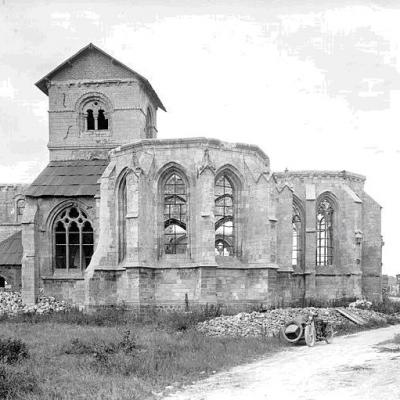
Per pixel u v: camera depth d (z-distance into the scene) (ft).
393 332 118.62
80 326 123.13
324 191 199.31
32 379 64.18
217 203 183.42
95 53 186.91
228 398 59.52
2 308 156.97
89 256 171.01
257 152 152.46
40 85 191.21
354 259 195.21
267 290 142.61
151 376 69.46
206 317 122.62
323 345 99.45
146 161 142.61
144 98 192.95
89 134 186.91
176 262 140.46
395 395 57.88
